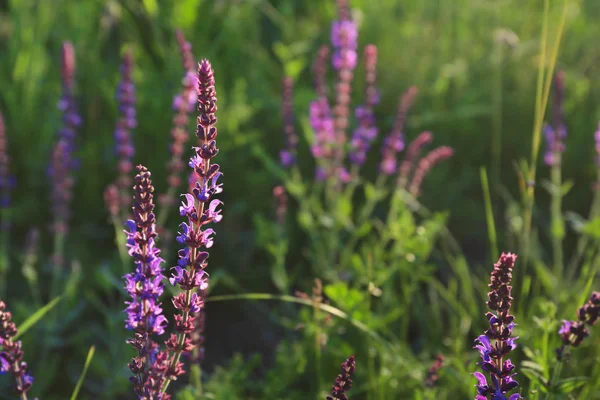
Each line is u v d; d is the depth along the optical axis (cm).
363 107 129
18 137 162
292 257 146
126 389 114
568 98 180
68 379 121
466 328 112
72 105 133
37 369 120
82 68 173
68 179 130
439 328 115
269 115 171
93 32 186
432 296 117
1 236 142
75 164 134
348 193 130
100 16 185
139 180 76
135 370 79
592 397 98
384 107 179
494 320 77
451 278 141
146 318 77
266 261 148
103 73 175
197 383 97
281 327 135
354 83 185
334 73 187
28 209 152
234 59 180
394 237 117
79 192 157
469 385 99
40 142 161
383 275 113
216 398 102
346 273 121
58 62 182
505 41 150
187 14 171
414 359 109
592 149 167
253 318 138
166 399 79
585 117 175
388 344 102
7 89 173
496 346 78
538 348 98
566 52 195
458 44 196
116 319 116
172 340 79
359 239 145
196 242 77
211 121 76
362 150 129
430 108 178
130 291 77
